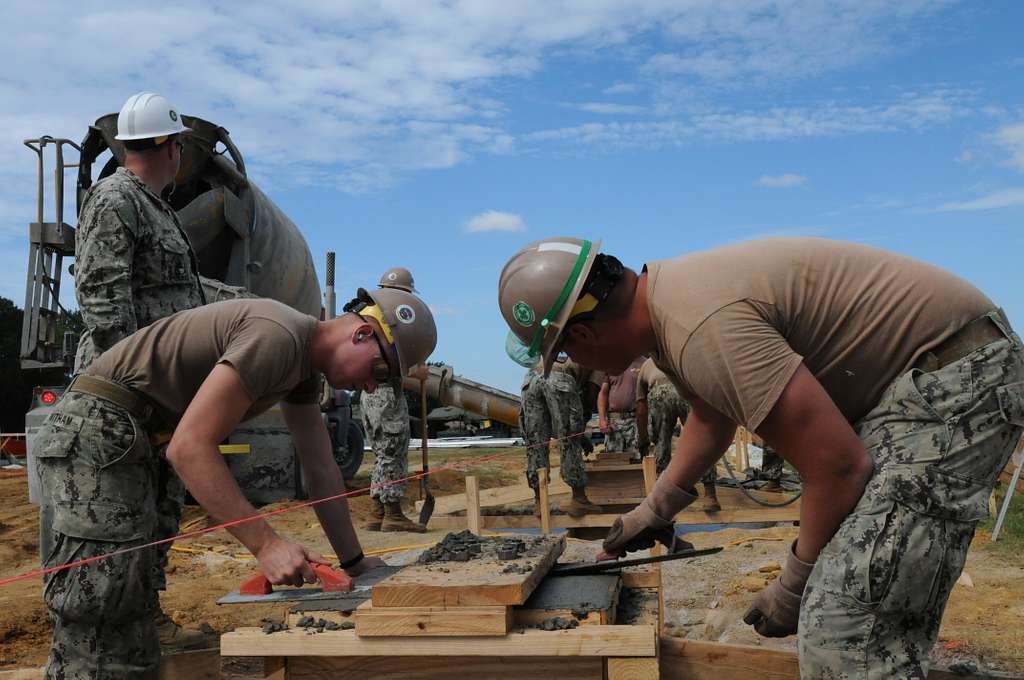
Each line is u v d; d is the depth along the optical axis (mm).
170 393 3189
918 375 2252
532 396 8539
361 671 2545
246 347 2906
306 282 11000
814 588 2264
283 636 2527
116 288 3963
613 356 2543
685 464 2912
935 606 2244
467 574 2568
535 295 2477
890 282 2316
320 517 3402
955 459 2199
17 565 7395
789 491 8516
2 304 38156
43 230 8688
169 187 8930
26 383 36750
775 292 2279
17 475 15680
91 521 3102
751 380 2180
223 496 2777
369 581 3070
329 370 3123
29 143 8594
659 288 2357
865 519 2207
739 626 4652
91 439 3113
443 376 14484
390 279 8180
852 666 2217
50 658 3172
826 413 2162
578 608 2529
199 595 5875
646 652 2340
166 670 3141
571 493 9945
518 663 2457
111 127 8172
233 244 9266
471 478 6797
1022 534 7008
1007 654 4141
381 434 8727
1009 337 2283
